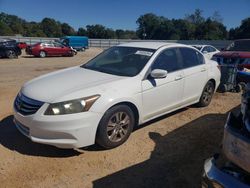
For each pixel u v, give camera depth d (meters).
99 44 52.75
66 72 5.18
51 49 26.19
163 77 4.79
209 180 2.45
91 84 4.36
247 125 2.32
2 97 7.50
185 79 5.52
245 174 2.28
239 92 8.17
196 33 84.94
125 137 4.58
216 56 9.64
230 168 2.39
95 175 3.83
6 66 16.25
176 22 90.62
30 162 4.08
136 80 4.64
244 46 11.10
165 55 5.27
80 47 42.62
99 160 4.17
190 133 5.13
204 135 5.06
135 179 3.75
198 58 6.10
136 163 4.12
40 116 3.94
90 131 4.05
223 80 8.09
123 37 100.50
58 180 3.71
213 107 6.59
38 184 3.62
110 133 4.36
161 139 4.86
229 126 2.48
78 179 3.74
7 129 5.16
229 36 79.50
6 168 3.93
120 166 4.04
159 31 93.06
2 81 10.34
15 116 4.37
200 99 6.29
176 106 5.49
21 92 4.53
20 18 106.50
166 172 3.91
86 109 4.00
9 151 4.36
